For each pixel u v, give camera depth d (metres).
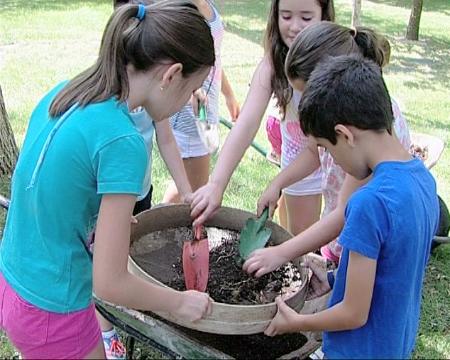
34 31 9.49
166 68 1.68
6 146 4.42
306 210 3.07
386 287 1.71
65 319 1.86
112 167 1.64
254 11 11.22
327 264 2.35
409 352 1.94
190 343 1.89
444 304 3.30
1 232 3.68
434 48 9.10
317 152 2.55
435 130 5.98
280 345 2.12
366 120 1.65
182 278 2.06
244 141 2.52
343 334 1.84
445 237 3.61
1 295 1.92
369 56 2.22
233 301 1.99
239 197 4.43
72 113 1.71
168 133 2.69
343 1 12.17
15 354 2.80
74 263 1.83
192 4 1.77
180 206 2.33
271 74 2.63
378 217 1.62
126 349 2.55
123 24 1.67
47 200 1.75
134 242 2.23
